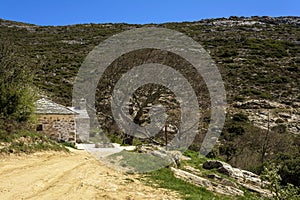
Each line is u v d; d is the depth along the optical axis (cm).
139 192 1073
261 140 2702
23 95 1864
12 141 1516
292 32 6706
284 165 2105
